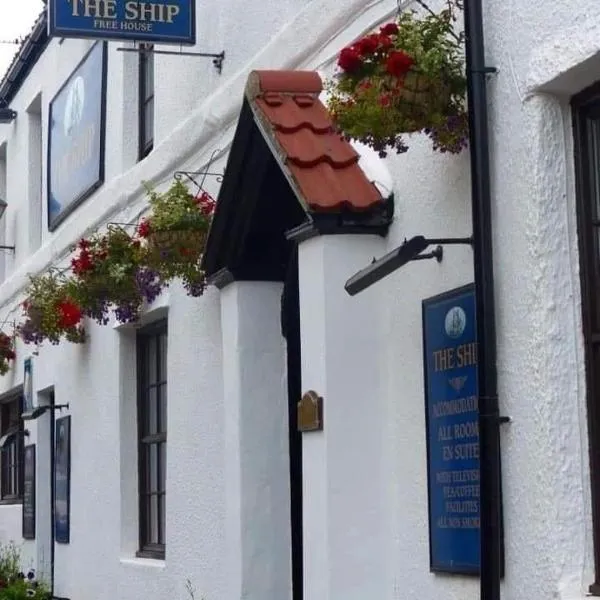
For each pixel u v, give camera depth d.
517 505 5.45
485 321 5.61
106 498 11.63
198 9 9.96
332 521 6.59
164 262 8.81
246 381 8.15
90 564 12.12
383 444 6.68
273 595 8.05
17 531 15.94
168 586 10.02
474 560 5.85
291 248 8.02
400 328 6.58
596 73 5.25
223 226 8.08
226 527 8.35
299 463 8.10
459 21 5.97
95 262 10.18
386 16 6.93
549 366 5.29
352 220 6.70
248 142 7.55
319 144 6.93
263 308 8.21
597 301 5.35
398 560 6.55
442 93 5.69
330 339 6.67
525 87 5.45
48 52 14.84
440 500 6.13
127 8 9.45
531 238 5.39
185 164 10.05
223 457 9.00
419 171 6.43
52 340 12.17
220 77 9.46
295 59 8.05
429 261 6.30
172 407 10.06
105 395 11.73
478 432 5.70
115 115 11.89
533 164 5.39
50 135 14.41
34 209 16.03
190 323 9.70
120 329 11.36
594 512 5.25
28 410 15.12
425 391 6.28
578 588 5.18
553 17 5.31
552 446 5.25
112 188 11.79
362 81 5.79
